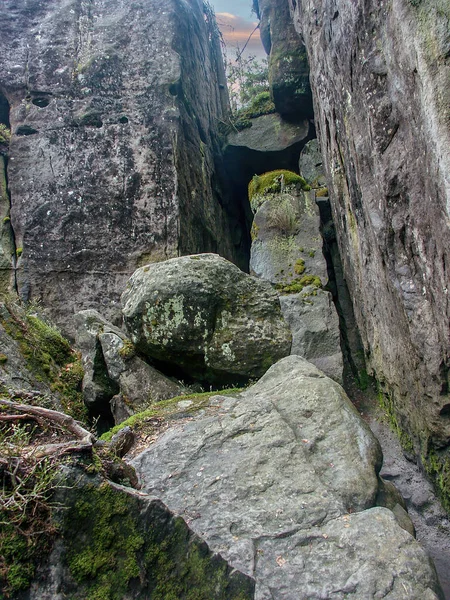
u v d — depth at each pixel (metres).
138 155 9.01
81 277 8.45
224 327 4.58
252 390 4.08
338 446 3.28
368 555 2.49
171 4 10.06
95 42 9.66
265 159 11.36
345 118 5.28
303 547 2.61
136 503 1.80
